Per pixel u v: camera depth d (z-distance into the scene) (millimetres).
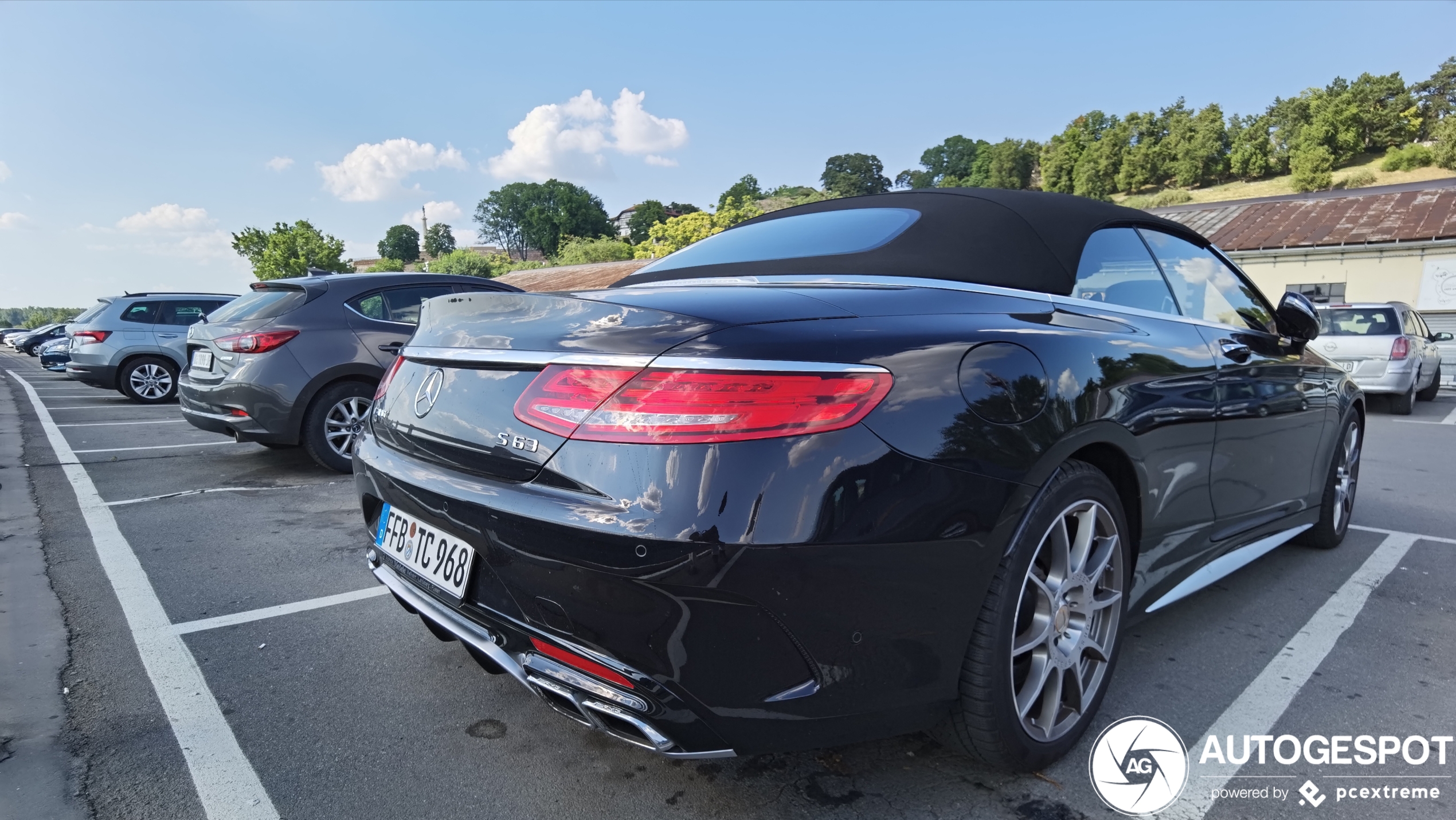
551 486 1463
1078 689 1904
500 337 1669
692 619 1346
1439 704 2193
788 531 1345
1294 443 3004
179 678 2338
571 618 1423
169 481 5152
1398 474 5551
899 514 1440
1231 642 2602
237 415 4945
